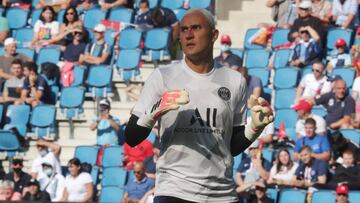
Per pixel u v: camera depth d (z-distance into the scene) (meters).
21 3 36.66
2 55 32.28
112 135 29.09
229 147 11.74
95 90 31.44
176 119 11.52
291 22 33.25
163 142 11.63
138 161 26.20
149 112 11.37
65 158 29.97
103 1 35.06
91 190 26.91
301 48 30.80
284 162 25.42
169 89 11.65
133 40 32.84
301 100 28.12
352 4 32.38
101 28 32.44
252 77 28.95
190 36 11.62
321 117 25.89
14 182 26.88
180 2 35.00
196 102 11.59
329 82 28.72
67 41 33.69
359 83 28.55
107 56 32.31
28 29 34.84
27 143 30.31
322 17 32.59
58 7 35.66
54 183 27.48
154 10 33.34
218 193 11.59
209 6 34.72
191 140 11.54
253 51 31.84
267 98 30.27
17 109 30.58
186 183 11.49
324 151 25.42
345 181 24.97
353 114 27.83
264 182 25.36
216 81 11.73
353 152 25.36
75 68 31.75
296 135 27.12
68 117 30.84
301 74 30.23
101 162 28.25
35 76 31.08
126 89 31.56
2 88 31.28
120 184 27.17
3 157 29.94
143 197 25.28
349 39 31.19
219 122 11.59
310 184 25.08
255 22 34.75
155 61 32.66
